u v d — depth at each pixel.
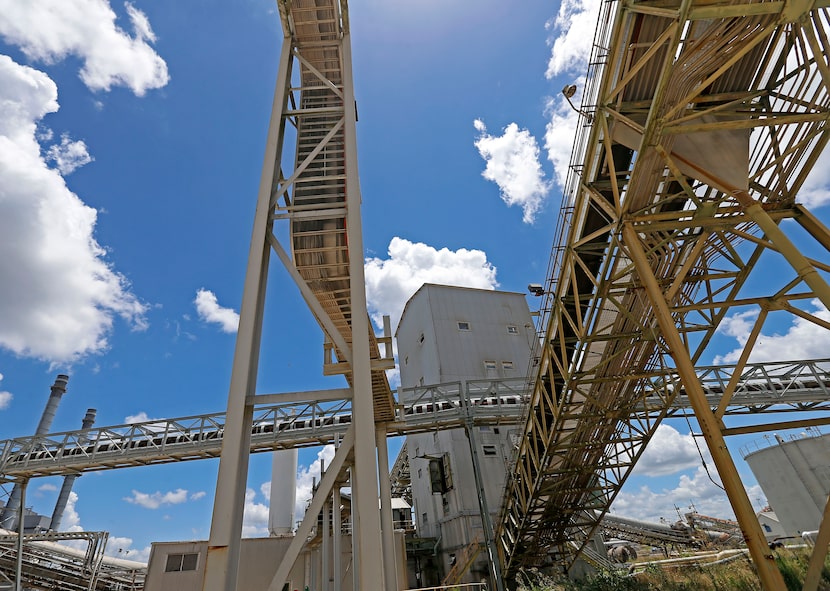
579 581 19.75
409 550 27.00
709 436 6.24
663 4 7.57
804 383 22.30
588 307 12.41
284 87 9.50
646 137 7.61
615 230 9.32
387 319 12.56
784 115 8.13
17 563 22.75
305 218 8.20
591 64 9.13
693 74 7.93
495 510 25.17
